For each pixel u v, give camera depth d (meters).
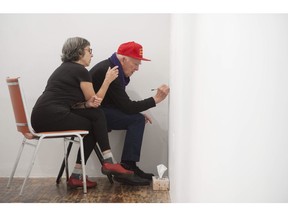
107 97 3.70
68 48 3.45
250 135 0.98
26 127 3.26
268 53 0.92
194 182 1.66
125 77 3.70
